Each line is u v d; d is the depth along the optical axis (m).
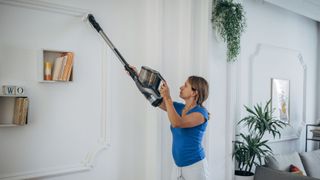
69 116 2.26
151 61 2.66
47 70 2.12
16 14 2.03
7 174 2.00
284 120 4.46
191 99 2.23
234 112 3.59
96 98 2.39
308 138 4.99
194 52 2.87
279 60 4.39
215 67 3.05
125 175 2.56
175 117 2.03
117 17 2.52
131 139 2.60
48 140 2.16
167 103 2.06
